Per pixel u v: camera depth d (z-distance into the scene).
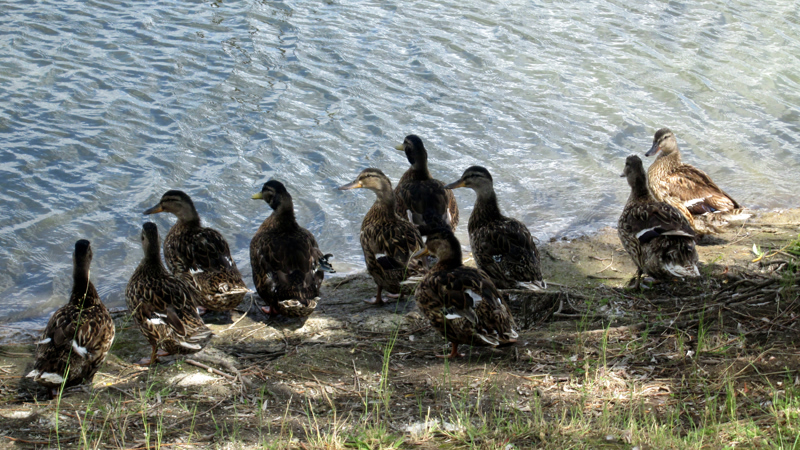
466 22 16.47
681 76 14.78
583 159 12.13
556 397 5.79
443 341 7.21
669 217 7.90
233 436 5.20
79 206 10.31
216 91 13.28
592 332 6.87
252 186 11.02
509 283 7.82
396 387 6.15
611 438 5.02
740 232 9.90
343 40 15.35
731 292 7.57
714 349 6.27
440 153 12.05
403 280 7.90
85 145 11.58
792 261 8.10
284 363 6.59
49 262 9.29
